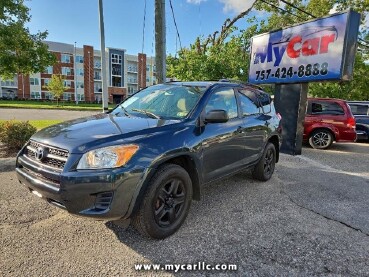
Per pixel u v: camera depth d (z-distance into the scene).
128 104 4.31
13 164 5.52
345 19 6.74
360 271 2.66
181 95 3.96
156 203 2.97
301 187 5.17
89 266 2.59
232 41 18.22
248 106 4.79
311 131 9.91
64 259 2.68
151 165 2.81
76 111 30.39
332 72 7.09
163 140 3.01
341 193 4.92
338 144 11.40
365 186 5.43
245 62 17.05
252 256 2.84
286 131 8.57
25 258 2.66
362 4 18.61
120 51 70.19
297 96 8.20
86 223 3.37
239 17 19.56
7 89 61.03
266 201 4.36
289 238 3.22
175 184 3.17
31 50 11.45
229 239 3.15
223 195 4.56
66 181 2.52
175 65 18.08
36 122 12.80
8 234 3.07
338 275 2.59
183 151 3.15
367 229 3.54
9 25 10.84
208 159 3.60
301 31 7.81
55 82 49.94
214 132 3.69
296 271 2.62
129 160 2.69
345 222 3.71
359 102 12.04
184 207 3.31
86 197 2.55
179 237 3.15
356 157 8.57
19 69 11.50
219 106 4.00
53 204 2.75
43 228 3.23
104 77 8.92
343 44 6.80
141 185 2.75
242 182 5.29
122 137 2.81
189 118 3.51
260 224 3.55
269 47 8.91
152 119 3.51
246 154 4.56
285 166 6.87
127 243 2.99
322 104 9.88
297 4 19.67
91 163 2.58
